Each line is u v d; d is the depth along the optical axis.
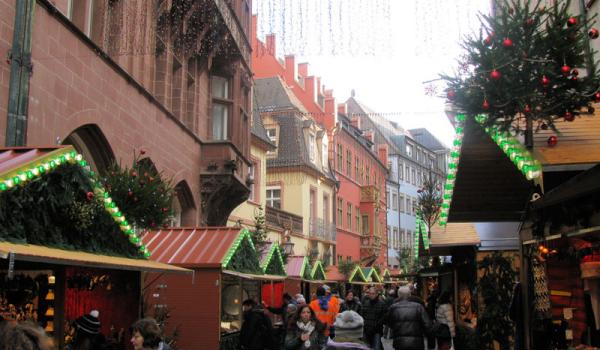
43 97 9.74
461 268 16.30
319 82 48.25
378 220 56.28
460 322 13.62
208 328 12.09
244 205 28.17
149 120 14.58
